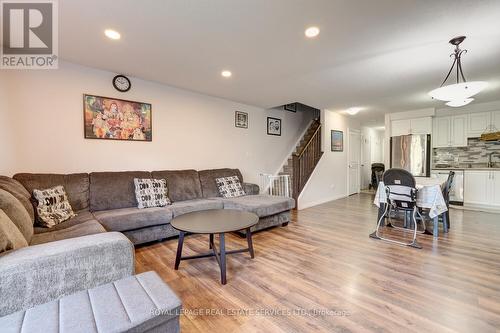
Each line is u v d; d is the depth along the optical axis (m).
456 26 2.05
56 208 2.30
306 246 2.81
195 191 3.75
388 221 3.70
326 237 3.13
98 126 3.09
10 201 1.60
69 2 1.73
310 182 5.25
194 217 2.45
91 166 3.05
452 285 1.90
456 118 5.33
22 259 1.10
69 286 1.20
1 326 0.89
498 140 4.98
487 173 4.79
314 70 3.06
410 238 3.05
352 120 6.90
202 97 4.23
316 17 1.92
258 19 1.96
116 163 3.26
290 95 4.31
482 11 1.83
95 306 1.01
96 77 3.06
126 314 0.97
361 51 2.53
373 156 8.59
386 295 1.78
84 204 2.73
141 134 3.48
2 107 2.42
